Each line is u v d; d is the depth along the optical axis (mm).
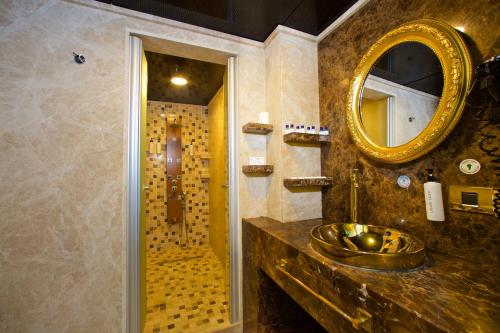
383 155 1037
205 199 3244
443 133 817
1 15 1063
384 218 1083
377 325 584
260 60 1631
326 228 1120
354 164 1263
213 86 2551
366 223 1177
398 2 1024
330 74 1451
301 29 1492
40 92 1109
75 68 1171
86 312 1149
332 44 1435
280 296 1332
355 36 1264
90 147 1186
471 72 756
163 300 1786
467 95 724
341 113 1361
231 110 1562
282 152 1418
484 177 733
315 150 1521
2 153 1047
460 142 795
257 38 1599
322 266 792
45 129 1113
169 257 2734
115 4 1242
